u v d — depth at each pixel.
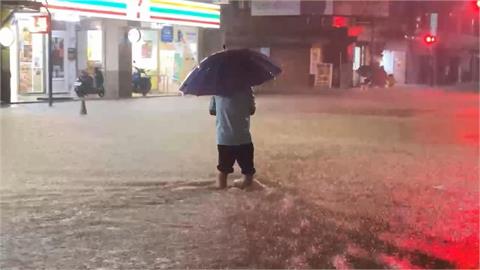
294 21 43.00
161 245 6.24
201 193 8.73
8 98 23.59
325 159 11.91
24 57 26.81
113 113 20.94
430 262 5.86
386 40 49.28
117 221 7.15
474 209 7.98
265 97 32.53
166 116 20.19
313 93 37.03
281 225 7.08
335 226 7.08
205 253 6.00
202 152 12.48
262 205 8.05
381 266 5.71
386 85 47.31
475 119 21.52
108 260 5.75
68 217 7.30
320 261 5.82
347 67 43.75
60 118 18.77
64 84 28.70
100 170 10.35
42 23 23.41
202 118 19.66
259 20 43.09
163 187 9.10
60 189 8.87
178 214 7.52
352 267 5.67
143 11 28.77
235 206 7.97
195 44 34.69
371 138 15.41
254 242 6.39
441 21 57.88
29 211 7.56
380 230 6.95
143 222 7.12
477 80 70.94
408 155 12.62
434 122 20.25
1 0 22.45
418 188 9.30
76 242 6.30
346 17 43.00
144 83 30.53
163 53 32.91
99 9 26.25
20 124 16.91
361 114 22.64
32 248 6.09
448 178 10.14
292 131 16.53
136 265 5.62
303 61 43.38
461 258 5.99
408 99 33.06
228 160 9.05
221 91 8.77
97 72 28.31
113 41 28.75
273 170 10.62
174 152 12.45
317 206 8.05
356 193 8.88
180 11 31.28
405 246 6.36
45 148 12.69
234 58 8.81
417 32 51.03
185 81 8.81
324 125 18.28
